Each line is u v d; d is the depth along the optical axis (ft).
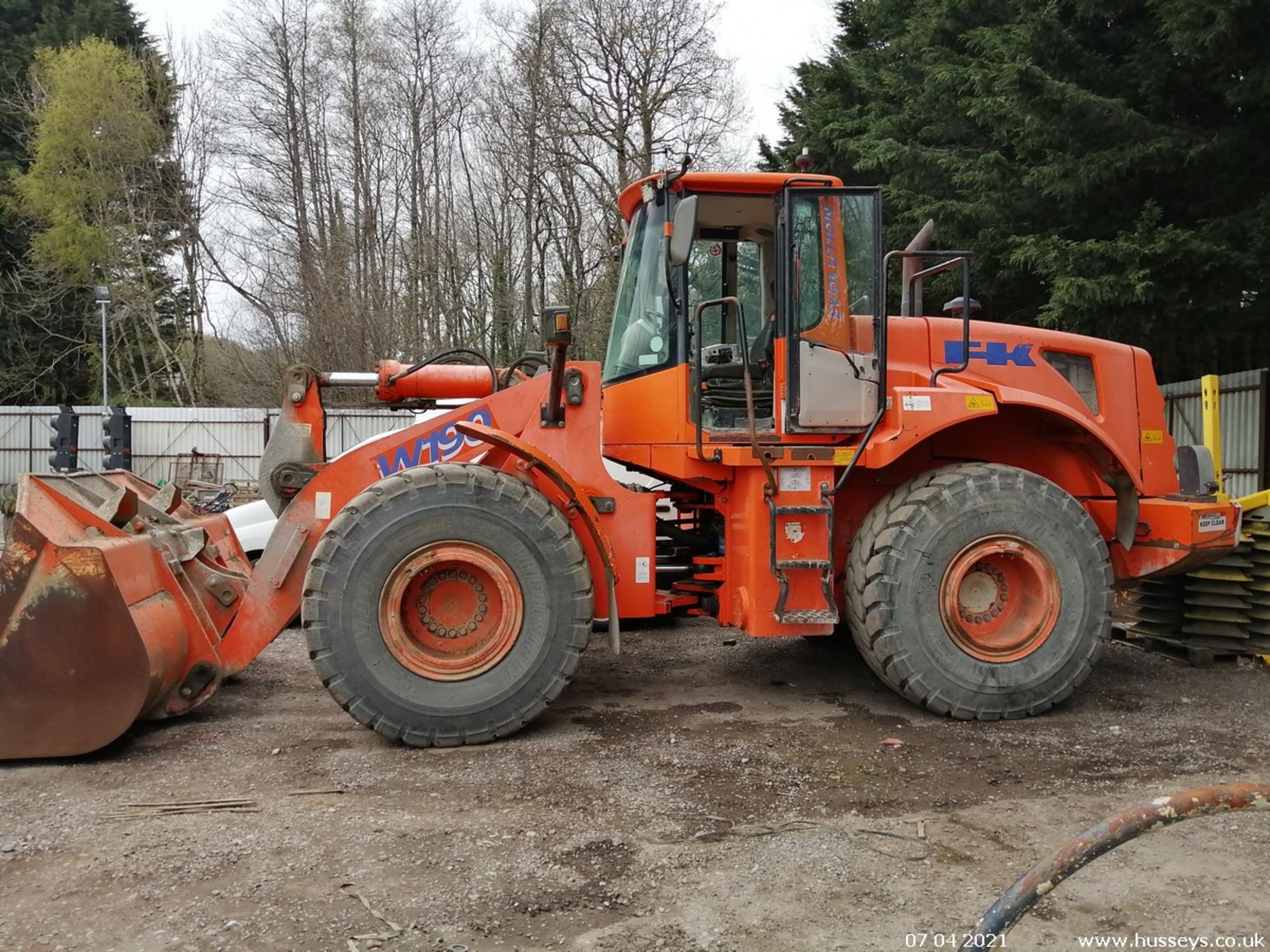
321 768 12.73
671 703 16.19
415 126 90.63
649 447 15.81
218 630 15.17
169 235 96.48
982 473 15.38
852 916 8.68
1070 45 36.19
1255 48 31.58
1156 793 11.83
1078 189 35.70
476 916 8.65
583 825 10.77
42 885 9.26
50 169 94.84
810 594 15.10
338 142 92.94
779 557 14.99
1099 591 15.55
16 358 99.30
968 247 41.86
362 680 13.44
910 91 50.72
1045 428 17.38
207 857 9.87
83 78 91.91
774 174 15.66
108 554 12.83
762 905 8.88
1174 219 36.29
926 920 8.59
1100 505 17.61
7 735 12.62
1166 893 9.12
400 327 82.69
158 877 9.42
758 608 15.01
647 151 76.43
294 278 87.56
